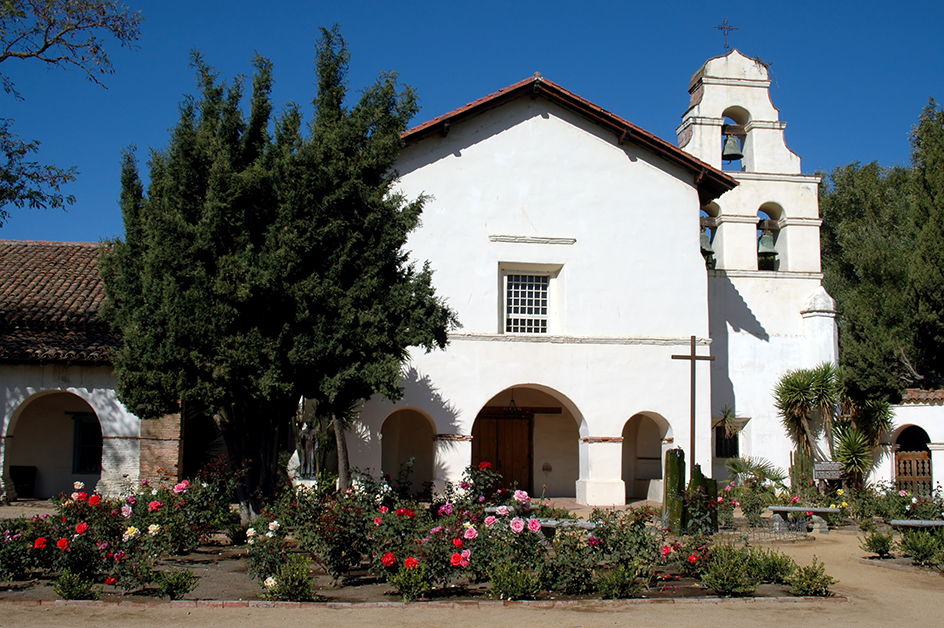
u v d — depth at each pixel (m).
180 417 18.47
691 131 24.58
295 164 13.62
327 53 14.92
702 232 23.23
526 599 9.35
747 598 9.71
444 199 20.45
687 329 21.28
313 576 10.48
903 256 30.95
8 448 18.47
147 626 8.02
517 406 23.73
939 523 13.86
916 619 8.98
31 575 10.35
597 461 20.39
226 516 13.14
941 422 23.12
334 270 13.77
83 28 16.58
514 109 21.22
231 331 13.16
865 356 24.23
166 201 13.49
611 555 10.29
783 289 24.48
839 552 13.86
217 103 13.95
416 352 19.80
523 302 21.25
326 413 16.42
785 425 23.72
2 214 16.44
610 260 21.17
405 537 10.38
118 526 10.58
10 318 19.11
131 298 15.30
